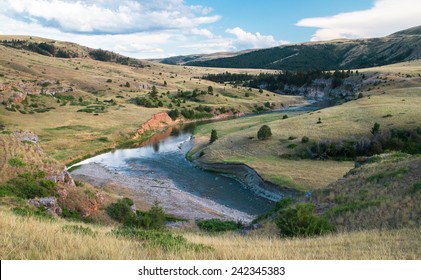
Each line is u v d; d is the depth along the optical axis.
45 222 12.91
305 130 66.06
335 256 9.40
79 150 66.12
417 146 54.72
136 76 196.25
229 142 66.56
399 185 21.95
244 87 197.12
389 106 78.38
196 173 55.03
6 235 8.31
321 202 24.75
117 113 102.56
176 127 103.75
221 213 37.91
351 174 29.55
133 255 8.12
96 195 30.80
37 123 81.12
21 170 28.56
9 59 157.12
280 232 18.23
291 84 193.88
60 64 186.00
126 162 61.69
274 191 44.06
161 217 26.08
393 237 12.30
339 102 131.25
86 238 9.09
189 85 183.50
